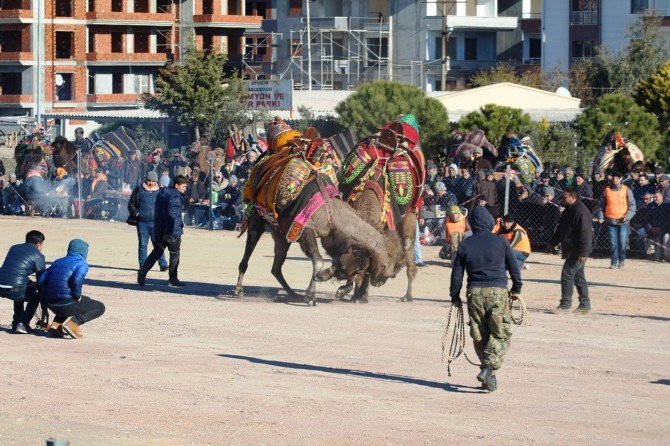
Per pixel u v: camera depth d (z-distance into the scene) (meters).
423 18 116.06
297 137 23.70
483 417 13.88
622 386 16.16
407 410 14.16
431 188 37.41
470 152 39.69
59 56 107.25
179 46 109.62
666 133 56.59
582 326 21.92
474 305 15.23
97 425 13.12
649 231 33.53
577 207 23.58
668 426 13.62
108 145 44.66
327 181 22.86
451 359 15.79
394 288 27.75
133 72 110.44
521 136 53.12
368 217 22.98
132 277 28.30
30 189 43.66
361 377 16.30
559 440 12.75
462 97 68.56
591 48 101.44
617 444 12.64
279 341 19.22
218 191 40.72
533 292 27.36
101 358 17.36
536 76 97.38
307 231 22.75
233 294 24.89
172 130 71.69
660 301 26.09
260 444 12.32
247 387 15.36
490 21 117.44
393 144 23.66
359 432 12.91
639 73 91.94
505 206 34.16
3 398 14.52
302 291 26.45
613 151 36.22
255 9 124.75
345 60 116.94
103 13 107.62
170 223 26.36
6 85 107.00
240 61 115.25
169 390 15.07
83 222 41.69
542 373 17.02
